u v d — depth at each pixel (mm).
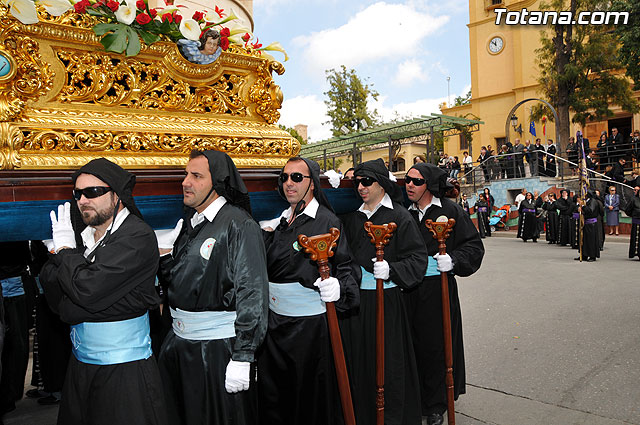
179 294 2236
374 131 18203
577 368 4508
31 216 1977
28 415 3809
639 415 3561
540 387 4137
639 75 19391
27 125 2094
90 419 1955
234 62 2820
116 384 1954
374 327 3121
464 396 4023
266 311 2211
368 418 3084
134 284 1980
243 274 2193
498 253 12953
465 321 6305
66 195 2041
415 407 3145
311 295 2682
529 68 25625
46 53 2207
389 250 3182
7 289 3686
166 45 2521
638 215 11000
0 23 2029
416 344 3557
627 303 6770
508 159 19594
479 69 27766
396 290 3215
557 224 14742
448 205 3680
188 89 2658
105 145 2281
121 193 1969
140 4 2420
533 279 8891
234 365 2141
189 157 2303
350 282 2639
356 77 27672
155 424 2012
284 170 2680
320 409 2646
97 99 2373
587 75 21094
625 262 10672
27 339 3861
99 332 1977
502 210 18594
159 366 2348
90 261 1946
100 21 2340
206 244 2209
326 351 2680
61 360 3725
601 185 17141
